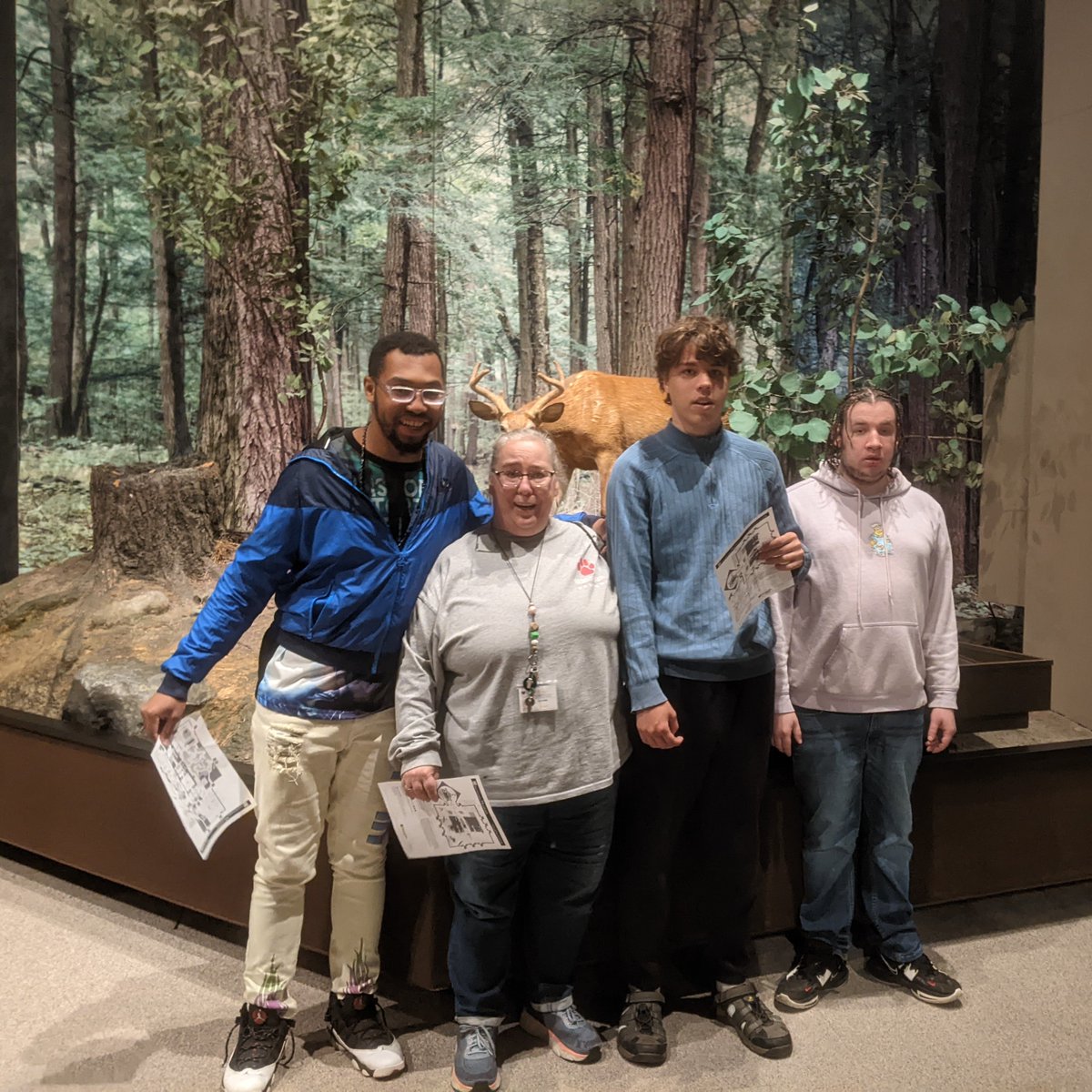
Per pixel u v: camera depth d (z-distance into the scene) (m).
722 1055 2.09
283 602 1.96
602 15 4.69
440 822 1.83
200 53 4.49
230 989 2.36
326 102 4.45
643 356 4.79
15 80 5.10
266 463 4.59
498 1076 1.96
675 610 1.95
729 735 2.00
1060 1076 2.02
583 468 4.08
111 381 6.01
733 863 2.06
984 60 4.43
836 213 4.22
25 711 3.17
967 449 4.31
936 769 2.63
